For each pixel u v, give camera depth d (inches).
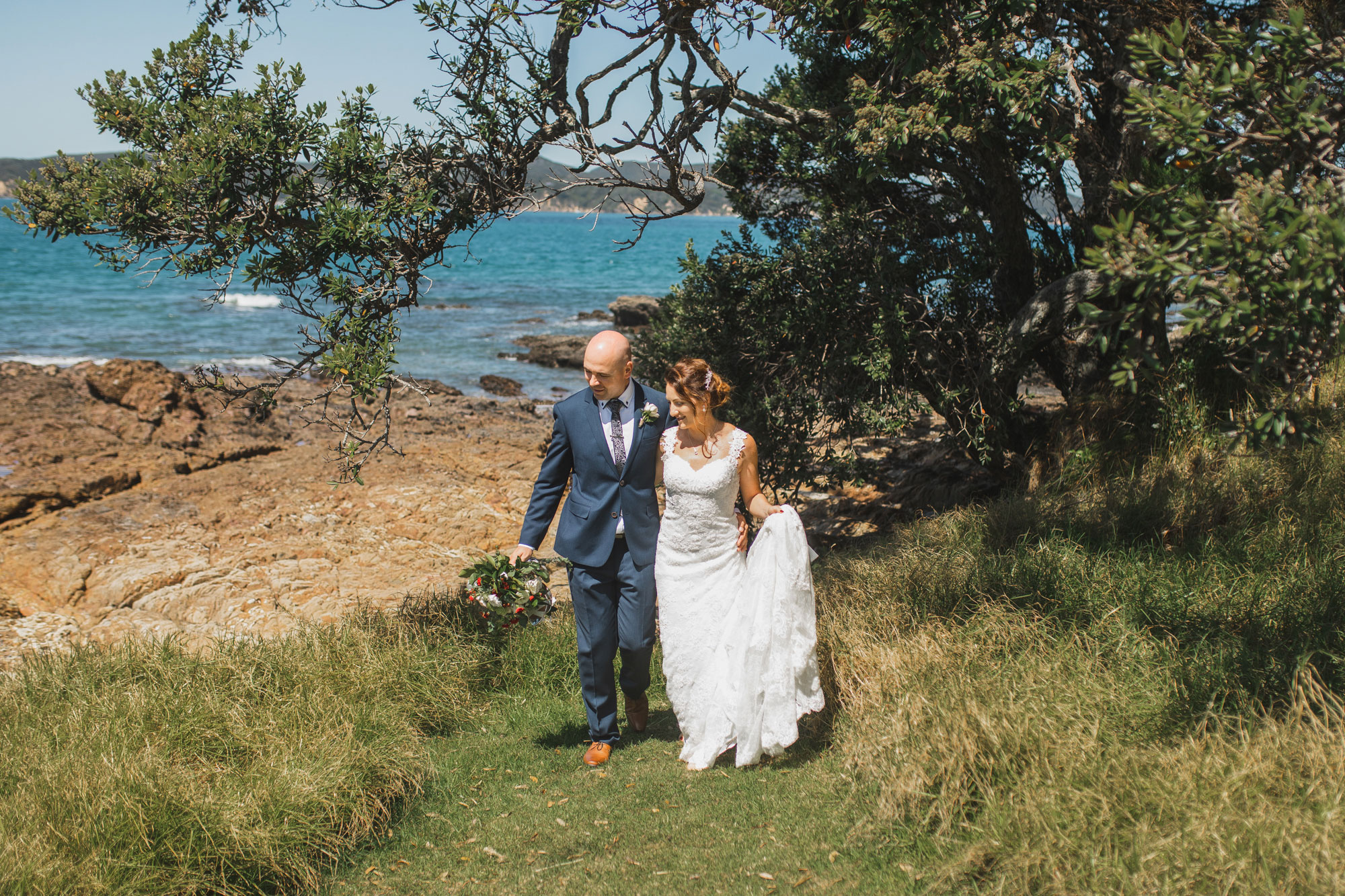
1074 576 205.9
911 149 302.5
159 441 536.4
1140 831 116.7
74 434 529.0
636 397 171.3
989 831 126.4
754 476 169.8
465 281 2470.5
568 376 1061.1
